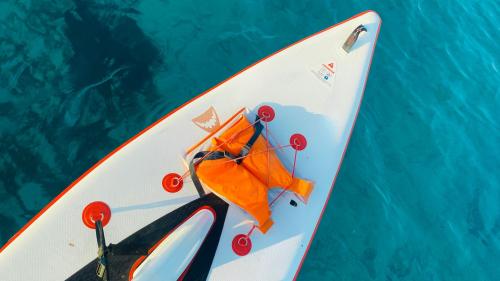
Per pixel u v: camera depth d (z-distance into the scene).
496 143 7.47
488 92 7.91
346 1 7.50
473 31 8.44
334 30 5.73
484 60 8.20
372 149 6.65
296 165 4.90
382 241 6.11
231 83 5.17
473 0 8.91
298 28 7.02
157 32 6.34
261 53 6.67
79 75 5.75
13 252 3.99
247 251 4.38
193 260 4.20
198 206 4.45
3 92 5.48
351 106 5.38
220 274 4.23
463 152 7.16
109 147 5.48
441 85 7.60
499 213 6.93
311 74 5.40
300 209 4.71
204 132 4.80
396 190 6.52
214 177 4.32
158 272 3.80
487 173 7.15
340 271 5.79
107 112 5.64
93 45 5.98
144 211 4.34
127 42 6.13
